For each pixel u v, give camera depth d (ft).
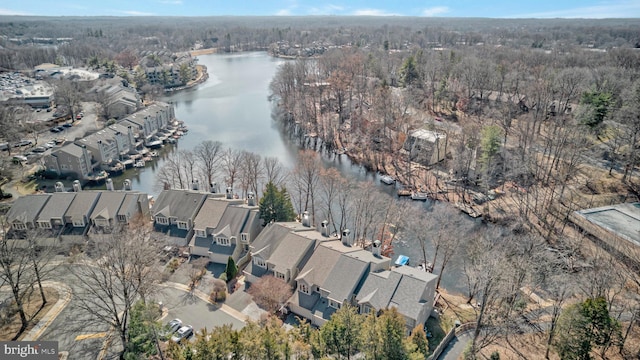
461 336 178.60
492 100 505.66
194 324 187.32
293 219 257.75
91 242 232.32
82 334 178.09
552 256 218.18
